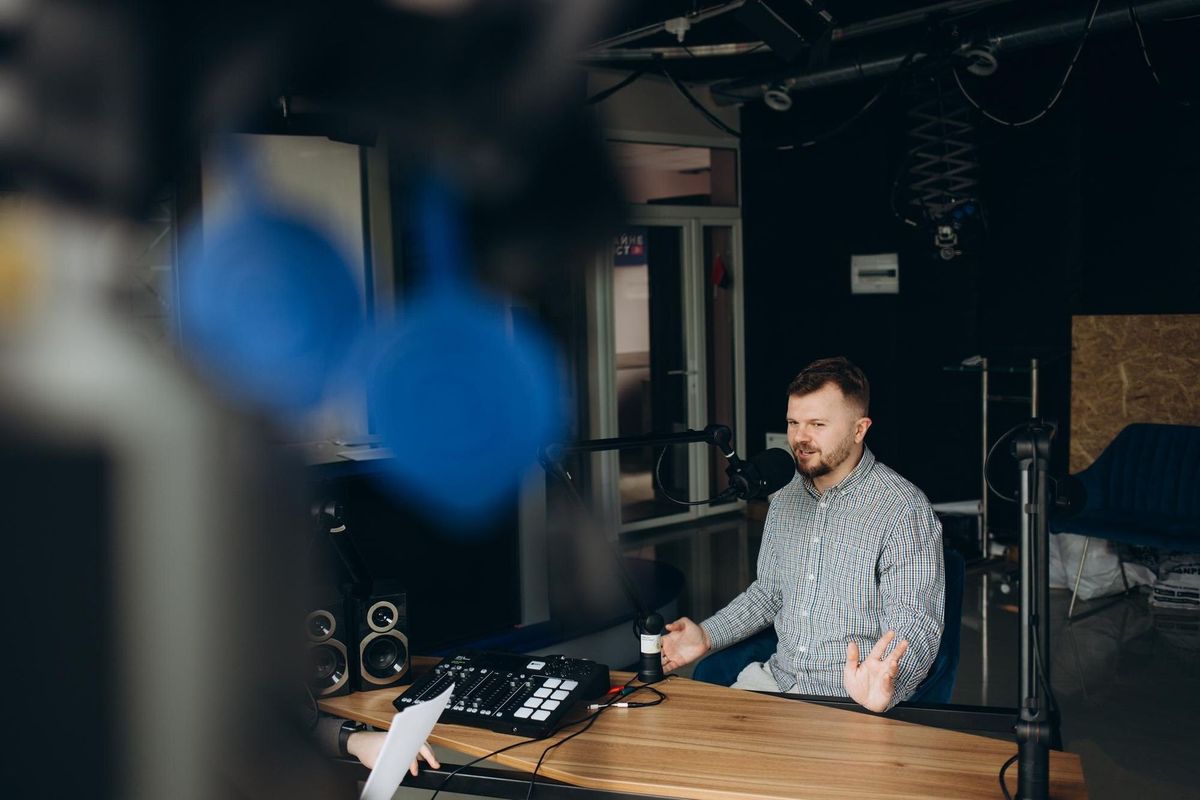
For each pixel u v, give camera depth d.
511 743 1.99
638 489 8.52
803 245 7.67
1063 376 6.39
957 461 7.01
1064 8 5.55
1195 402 5.89
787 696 2.25
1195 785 3.49
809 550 2.70
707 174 7.91
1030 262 6.50
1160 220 5.94
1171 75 5.82
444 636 4.39
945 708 2.17
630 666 4.81
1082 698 4.32
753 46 6.03
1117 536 5.29
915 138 6.89
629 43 6.23
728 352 8.14
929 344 7.06
